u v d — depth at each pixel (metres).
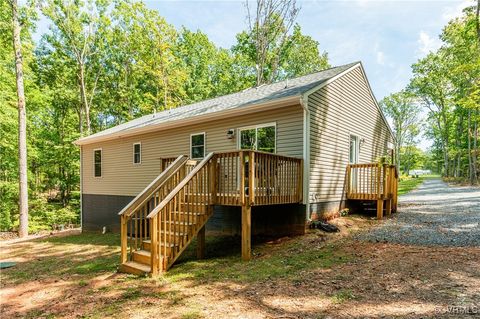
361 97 11.24
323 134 8.45
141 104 25.38
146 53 23.05
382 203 9.07
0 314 4.20
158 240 5.50
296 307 3.49
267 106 7.84
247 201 5.92
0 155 17.47
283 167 6.98
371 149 12.15
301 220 7.49
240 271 5.18
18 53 13.70
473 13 15.43
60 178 22.22
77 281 5.47
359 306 3.36
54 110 23.94
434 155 54.91
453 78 25.34
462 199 14.15
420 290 3.66
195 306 3.77
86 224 14.72
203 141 10.03
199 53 28.73
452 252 5.18
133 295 4.41
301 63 26.62
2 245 11.47
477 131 27.86
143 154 12.15
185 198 6.22
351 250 5.82
